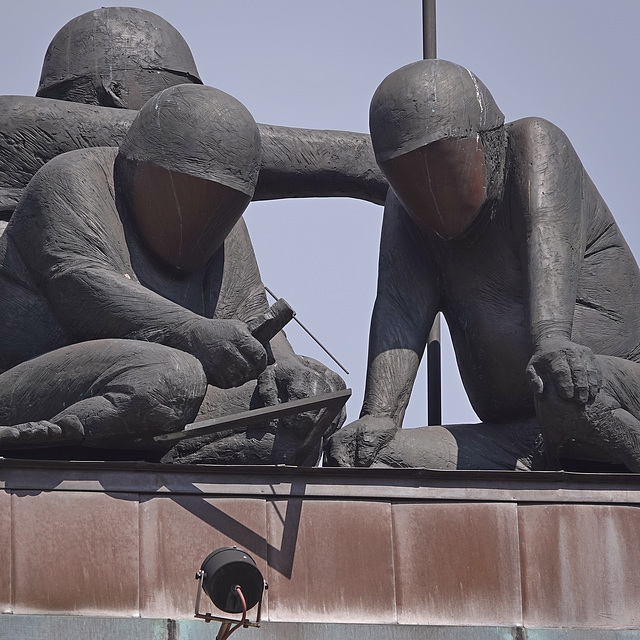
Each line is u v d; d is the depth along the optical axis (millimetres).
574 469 15586
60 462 14141
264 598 14219
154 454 15016
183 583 14117
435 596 14453
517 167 16047
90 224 15375
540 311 15594
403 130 15664
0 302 15492
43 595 13922
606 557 14695
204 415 15398
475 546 14578
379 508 14555
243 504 14383
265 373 15383
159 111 15453
